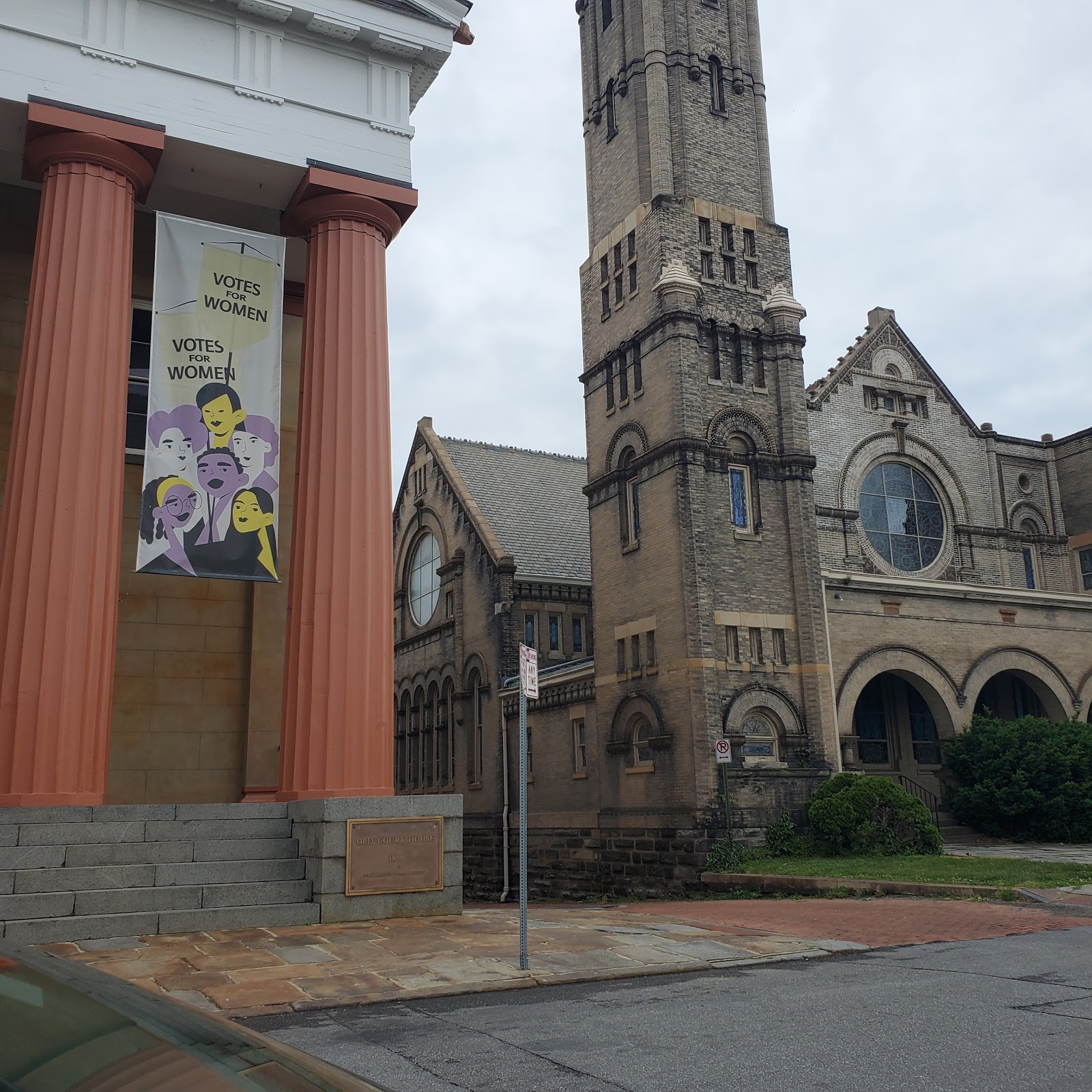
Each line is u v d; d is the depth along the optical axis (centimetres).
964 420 3891
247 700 1939
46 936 1106
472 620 3925
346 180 1645
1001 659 3128
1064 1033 695
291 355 2100
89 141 1482
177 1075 182
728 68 3306
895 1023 727
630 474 3019
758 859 2533
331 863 1278
